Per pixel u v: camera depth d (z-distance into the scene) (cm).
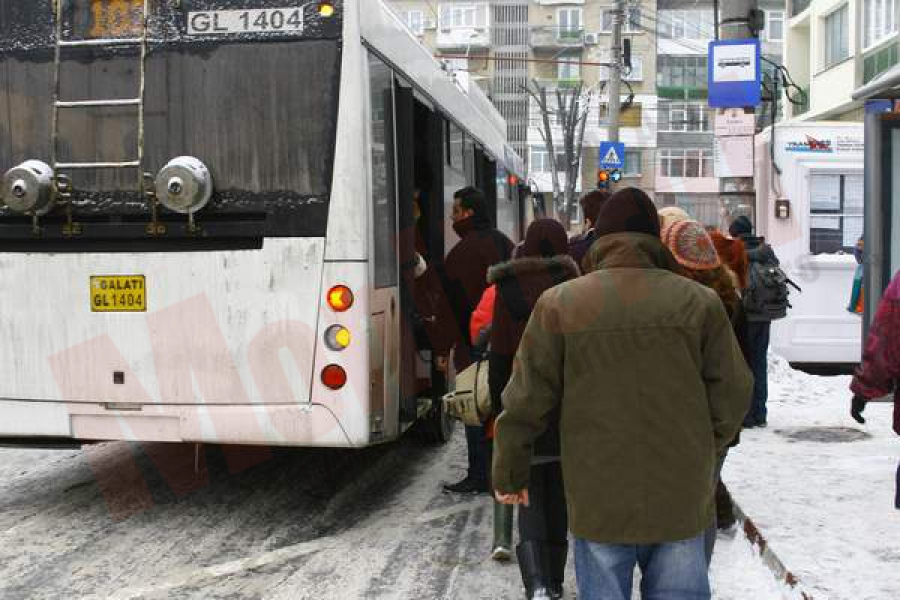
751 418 870
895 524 558
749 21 1079
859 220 1292
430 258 755
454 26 6284
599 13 6231
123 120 580
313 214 568
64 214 585
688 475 305
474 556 544
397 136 654
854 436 829
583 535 309
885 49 2619
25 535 582
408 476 743
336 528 602
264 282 570
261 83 573
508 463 326
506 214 1355
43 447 614
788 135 1288
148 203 577
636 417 306
